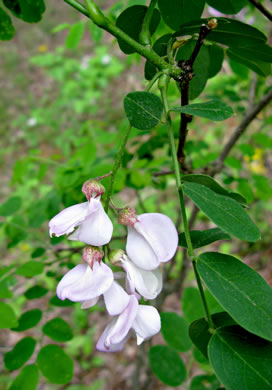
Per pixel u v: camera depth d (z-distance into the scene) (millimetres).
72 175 239
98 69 837
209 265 117
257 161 543
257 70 186
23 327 193
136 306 117
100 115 932
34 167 709
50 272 230
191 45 176
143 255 120
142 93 130
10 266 210
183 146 173
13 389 170
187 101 151
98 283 117
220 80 320
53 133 951
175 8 167
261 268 567
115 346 125
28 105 1078
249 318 107
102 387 520
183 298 211
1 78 1173
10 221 268
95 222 119
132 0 167
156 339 493
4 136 991
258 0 169
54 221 118
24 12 179
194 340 127
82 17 1271
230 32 150
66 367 175
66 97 901
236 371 109
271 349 112
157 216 121
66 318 563
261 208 583
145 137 401
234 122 637
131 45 140
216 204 118
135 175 272
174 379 208
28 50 1246
